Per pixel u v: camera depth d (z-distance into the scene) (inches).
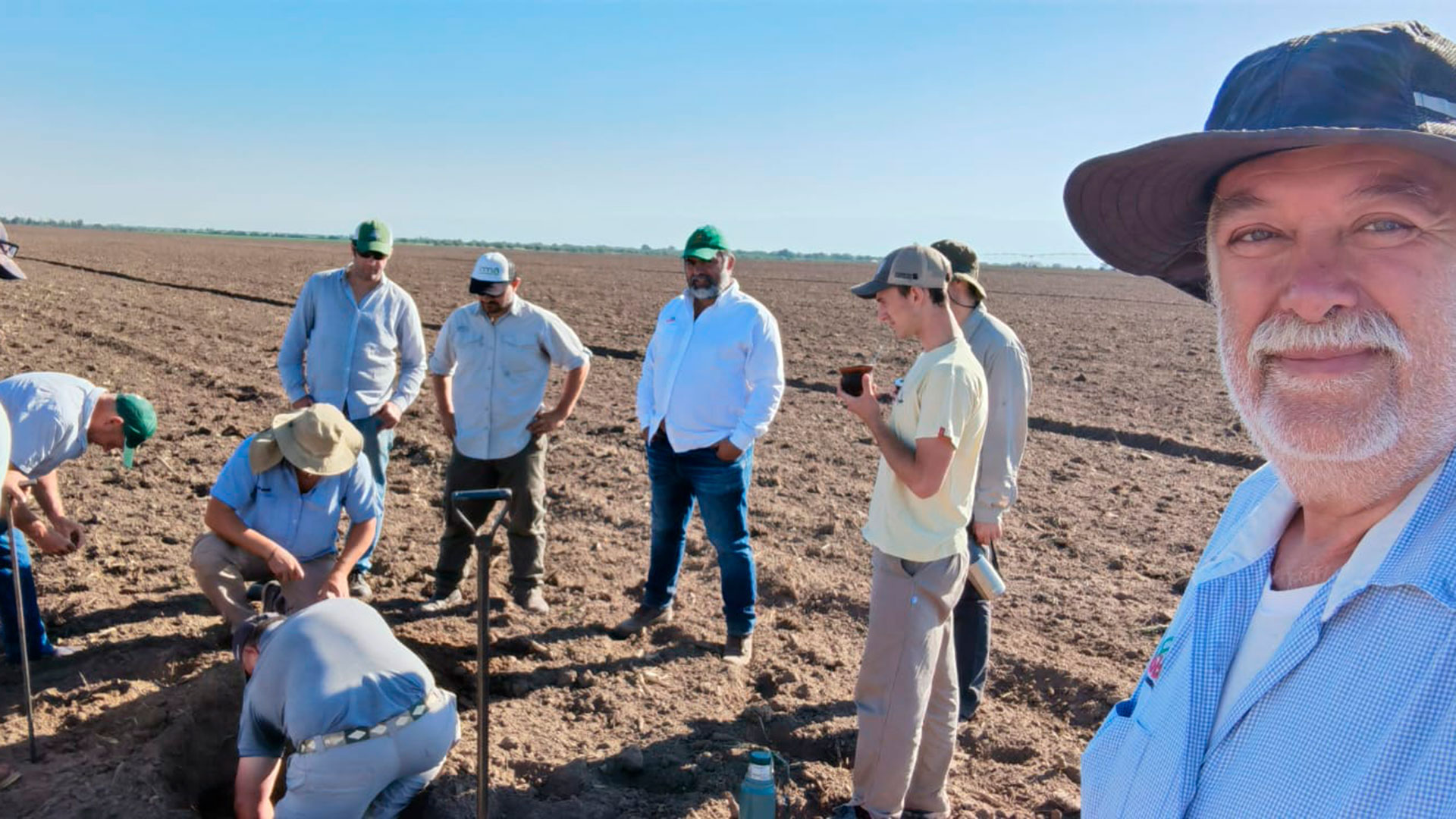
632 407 497.4
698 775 163.5
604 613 228.8
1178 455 428.5
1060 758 173.2
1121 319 1192.2
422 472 352.2
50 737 164.2
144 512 285.9
